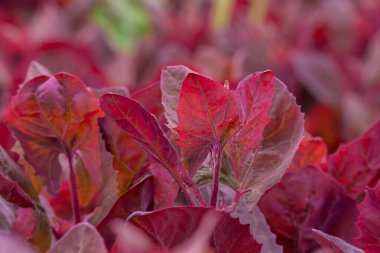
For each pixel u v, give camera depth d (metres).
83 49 1.07
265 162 0.61
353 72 1.24
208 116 0.57
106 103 0.57
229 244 0.58
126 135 0.66
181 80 0.60
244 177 0.61
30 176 0.66
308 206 0.67
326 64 1.22
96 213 0.65
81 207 0.67
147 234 0.55
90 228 0.51
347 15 1.46
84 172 0.67
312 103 1.23
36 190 0.66
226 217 0.57
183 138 0.58
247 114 0.57
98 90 0.67
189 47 1.43
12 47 1.30
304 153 0.72
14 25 1.42
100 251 0.51
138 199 0.62
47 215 0.64
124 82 1.22
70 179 0.65
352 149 0.72
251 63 1.25
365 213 0.59
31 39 1.33
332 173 0.72
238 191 0.61
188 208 0.55
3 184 0.61
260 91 0.57
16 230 0.61
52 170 0.65
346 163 0.72
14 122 0.64
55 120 0.64
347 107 1.15
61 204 0.69
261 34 1.43
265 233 0.64
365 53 1.45
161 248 0.55
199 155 0.58
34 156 0.64
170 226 0.55
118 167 0.66
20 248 0.49
